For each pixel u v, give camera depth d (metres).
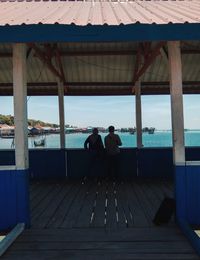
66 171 10.75
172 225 5.55
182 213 5.54
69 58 9.82
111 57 9.77
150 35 4.86
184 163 5.54
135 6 7.21
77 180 10.38
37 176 10.72
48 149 10.77
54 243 4.87
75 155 10.76
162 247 4.66
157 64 10.22
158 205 6.99
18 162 5.49
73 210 6.68
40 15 5.83
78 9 6.93
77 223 5.79
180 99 5.57
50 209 6.78
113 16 5.75
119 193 8.32
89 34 4.86
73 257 4.42
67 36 4.85
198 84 11.25
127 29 4.85
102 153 10.48
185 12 5.94
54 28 4.84
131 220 5.91
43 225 5.68
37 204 7.24
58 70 10.12
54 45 8.66
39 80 11.12
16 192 5.49
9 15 5.80
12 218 5.49
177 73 5.56
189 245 4.72
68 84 11.08
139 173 10.67
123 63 10.09
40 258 4.41
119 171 10.70
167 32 4.86
